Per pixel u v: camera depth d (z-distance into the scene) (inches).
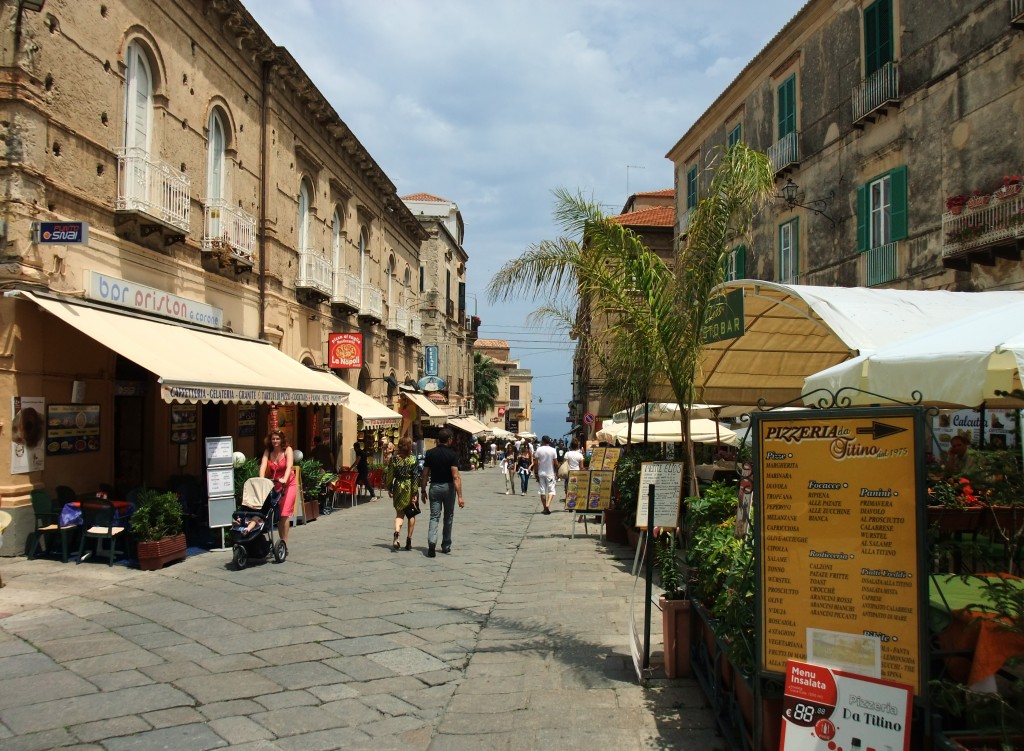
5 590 302.0
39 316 375.6
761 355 394.9
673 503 226.2
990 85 500.7
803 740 125.0
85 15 404.5
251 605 291.0
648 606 211.0
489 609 299.6
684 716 183.0
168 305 489.7
